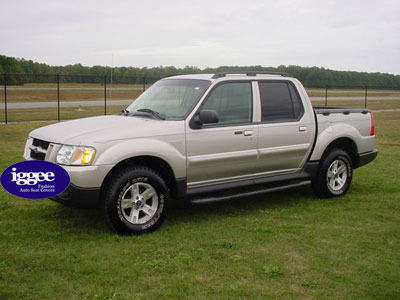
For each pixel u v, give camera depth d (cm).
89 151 500
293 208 661
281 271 433
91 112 2386
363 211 650
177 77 661
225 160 596
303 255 478
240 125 608
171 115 583
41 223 571
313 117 684
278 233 546
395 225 587
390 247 506
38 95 3575
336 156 713
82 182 495
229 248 494
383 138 1530
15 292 382
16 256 458
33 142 571
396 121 2216
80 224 568
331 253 485
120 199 515
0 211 623
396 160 1091
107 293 382
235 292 390
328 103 3806
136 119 579
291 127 657
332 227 575
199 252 479
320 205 680
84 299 372
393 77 5203
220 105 597
